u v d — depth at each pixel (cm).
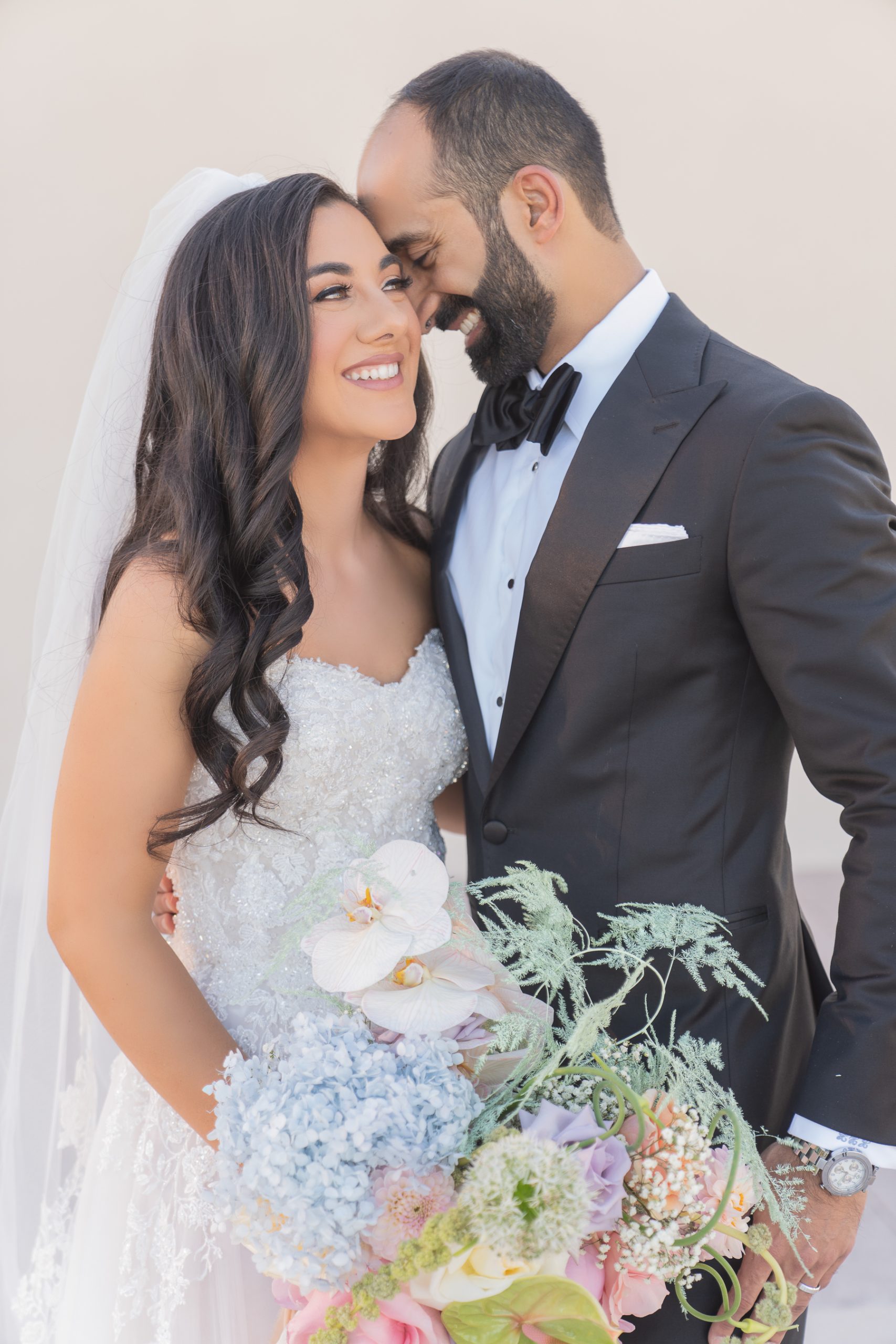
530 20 477
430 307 193
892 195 494
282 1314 151
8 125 469
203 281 172
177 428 175
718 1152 130
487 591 190
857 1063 149
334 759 173
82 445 195
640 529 167
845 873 158
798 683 156
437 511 216
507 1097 128
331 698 174
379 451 214
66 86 468
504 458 197
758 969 170
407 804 185
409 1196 116
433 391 217
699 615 166
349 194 179
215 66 471
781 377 167
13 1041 187
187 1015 158
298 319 168
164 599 162
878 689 151
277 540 171
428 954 137
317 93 475
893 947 151
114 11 466
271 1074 125
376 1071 122
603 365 183
